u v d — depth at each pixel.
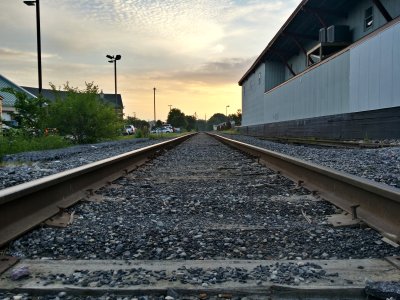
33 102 18.22
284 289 2.11
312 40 31.69
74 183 4.66
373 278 2.25
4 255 2.69
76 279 2.27
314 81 22.64
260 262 2.57
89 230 3.39
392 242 2.91
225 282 2.22
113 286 2.18
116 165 7.08
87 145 18.06
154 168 8.45
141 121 86.00
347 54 17.77
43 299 2.07
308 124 23.89
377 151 9.77
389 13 18.73
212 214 4.08
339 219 3.65
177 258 2.74
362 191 3.70
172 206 4.44
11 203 3.09
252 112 50.53
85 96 20.19
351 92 17.28
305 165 5.48
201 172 7.63
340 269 2.41
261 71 43.38
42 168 7.91
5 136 15.16
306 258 2.72
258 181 6.22
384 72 14.12
